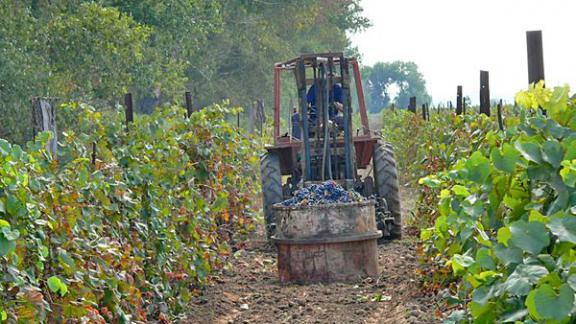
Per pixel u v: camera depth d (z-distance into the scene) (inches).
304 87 723.4
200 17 2118.6
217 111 733.3
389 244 761.6
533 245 229.5
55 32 1499.8
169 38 1984.5
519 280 221.1
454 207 321.7
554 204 246.8
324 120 728.3
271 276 650.2
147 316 486.0
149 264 484.7
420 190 690.2
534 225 231.9
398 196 778.2
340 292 579.8
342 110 770.2
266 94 3110.2
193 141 677.3
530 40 447.8
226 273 658.8
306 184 717.9
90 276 372.2
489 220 282.8
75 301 353.7
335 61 801.6
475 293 241.4
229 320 516.1
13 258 304.8
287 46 3115.2
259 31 2923.2
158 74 1764.3
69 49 1505.9
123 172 481.4
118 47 1542.8
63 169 426.9
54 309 348.5
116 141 587.5
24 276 324.2
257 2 2800.2
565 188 248.1
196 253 555.2
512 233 231.8
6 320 296.5
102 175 429.4
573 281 211.5
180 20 1993.1
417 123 1333.7
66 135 498.0
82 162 431.8
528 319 223.0
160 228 495.8
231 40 2824.8
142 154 550.0
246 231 740.7
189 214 552.4
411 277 593.0
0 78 1283.2
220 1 2714.1
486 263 250.7
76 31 1496.1
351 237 614.5
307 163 726.5
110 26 1535.4
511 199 271.3
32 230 331.0
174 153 576.4
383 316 506.3
